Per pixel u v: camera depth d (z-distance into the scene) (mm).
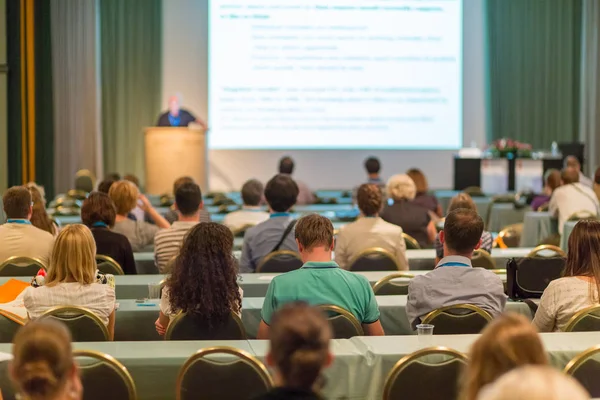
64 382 2879
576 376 4566
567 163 13352
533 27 19828
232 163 19250
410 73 19156
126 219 8812
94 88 19422
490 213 15234
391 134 19250
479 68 19922
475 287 5387
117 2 19344
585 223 5336
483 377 2789
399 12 19000
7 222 7574
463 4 19797
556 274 6383
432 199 11258
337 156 19297
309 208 14141
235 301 5215
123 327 6113
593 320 5254
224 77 18938
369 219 7977
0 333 5840
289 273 5375
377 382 4719
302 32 18906
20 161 16297
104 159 19594
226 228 5250
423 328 4859
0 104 15531
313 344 2742
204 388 4387
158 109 19594
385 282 6637
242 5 18781
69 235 5441
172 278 5156
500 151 18047
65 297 5371
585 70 19891
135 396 4277
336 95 19078
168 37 19578
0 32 15453
